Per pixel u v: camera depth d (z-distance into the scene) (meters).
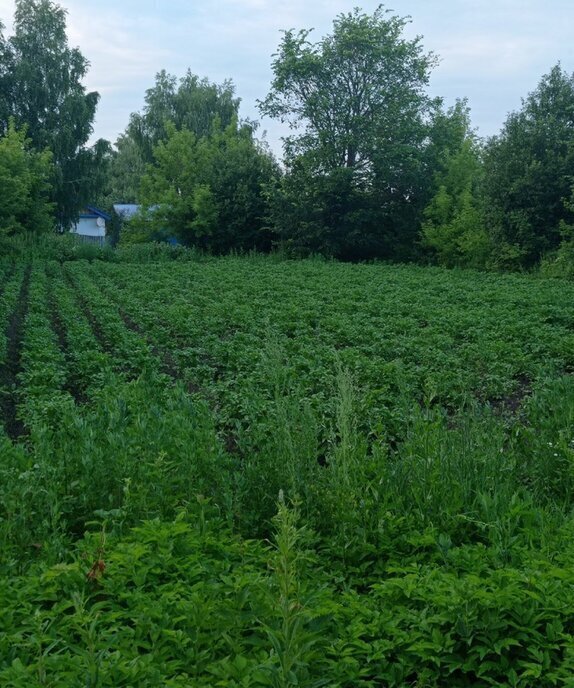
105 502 5.83
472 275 33.16
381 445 6.81
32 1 57.22
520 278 31.69
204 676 3.53
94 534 4.94
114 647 3.66
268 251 47.94
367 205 43.38
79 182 56.47
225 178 47.53
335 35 42.97
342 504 5.40
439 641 3.86
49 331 16.48
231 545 4.98
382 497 5.73
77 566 4.31
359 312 20.48
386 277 31.48
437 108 44.56
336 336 16.78
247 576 4.22
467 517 5.51
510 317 18.48
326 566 5.13
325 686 3.49
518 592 4.02
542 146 35.19
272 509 5.81
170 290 26.16
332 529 5.45
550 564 4.43
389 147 41.91
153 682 3.34
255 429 7.73
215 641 3.78
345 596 4.36
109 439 6.38
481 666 3.76
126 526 5.33
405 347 14.75
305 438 6.21
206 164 50.75
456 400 11.16
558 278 31.23
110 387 10.07
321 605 4.06
